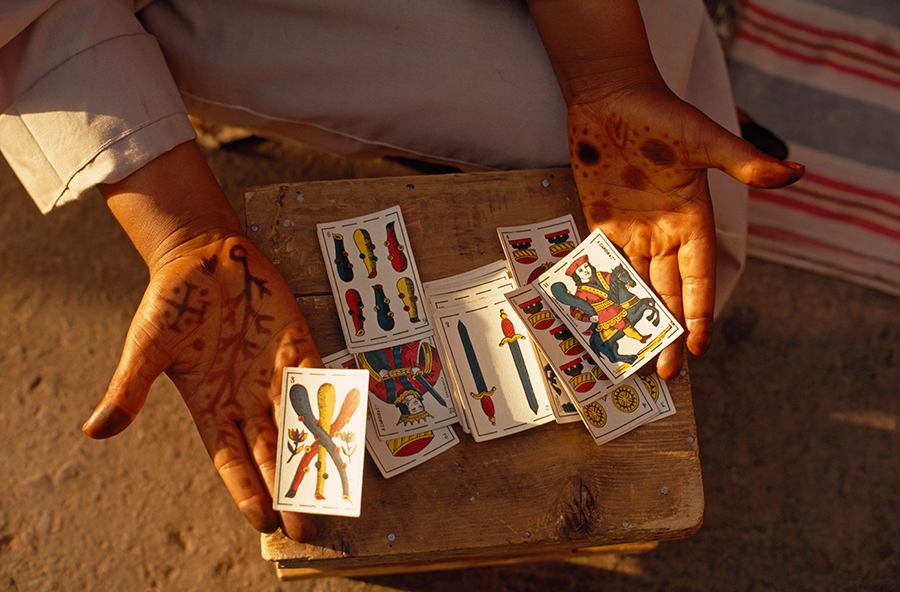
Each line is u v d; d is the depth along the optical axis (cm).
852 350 229
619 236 151
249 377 134
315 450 131
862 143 242
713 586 204
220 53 159
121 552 197
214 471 204
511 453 140
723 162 131
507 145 170
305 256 151
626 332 144
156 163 141
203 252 138
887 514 212
